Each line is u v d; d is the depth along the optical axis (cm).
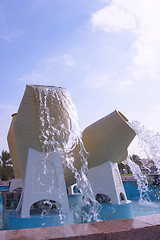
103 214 648
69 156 722
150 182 1288
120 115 708
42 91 562
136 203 979
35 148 563
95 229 276
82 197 992
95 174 726
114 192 686
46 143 566
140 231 275
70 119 601
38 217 500
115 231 266
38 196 529
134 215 695
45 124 565
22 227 489
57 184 552
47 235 257
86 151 723
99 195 749
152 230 281
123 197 755
